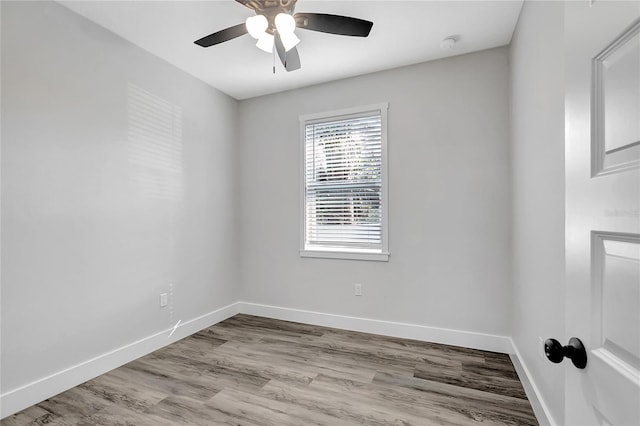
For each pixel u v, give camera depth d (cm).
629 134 51
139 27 241
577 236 67
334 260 337
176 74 304
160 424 179
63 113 214
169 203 296
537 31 180
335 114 335
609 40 56
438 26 241
